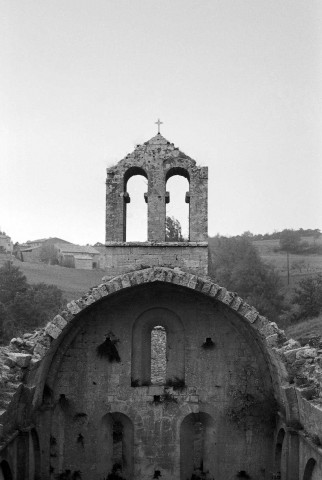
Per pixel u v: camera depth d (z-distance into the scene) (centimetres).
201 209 1950
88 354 1984
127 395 1978
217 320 2002
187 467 1981
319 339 2706
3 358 1648
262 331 1741
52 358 1923
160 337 2975
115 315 1998
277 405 1897
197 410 1970
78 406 1969
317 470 1434
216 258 7650
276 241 12231
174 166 1969
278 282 6775
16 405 1589
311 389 1552
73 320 1838
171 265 1916
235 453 1947
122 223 1947
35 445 1855
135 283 1764
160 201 1953
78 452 1955
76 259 11112
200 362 1991
